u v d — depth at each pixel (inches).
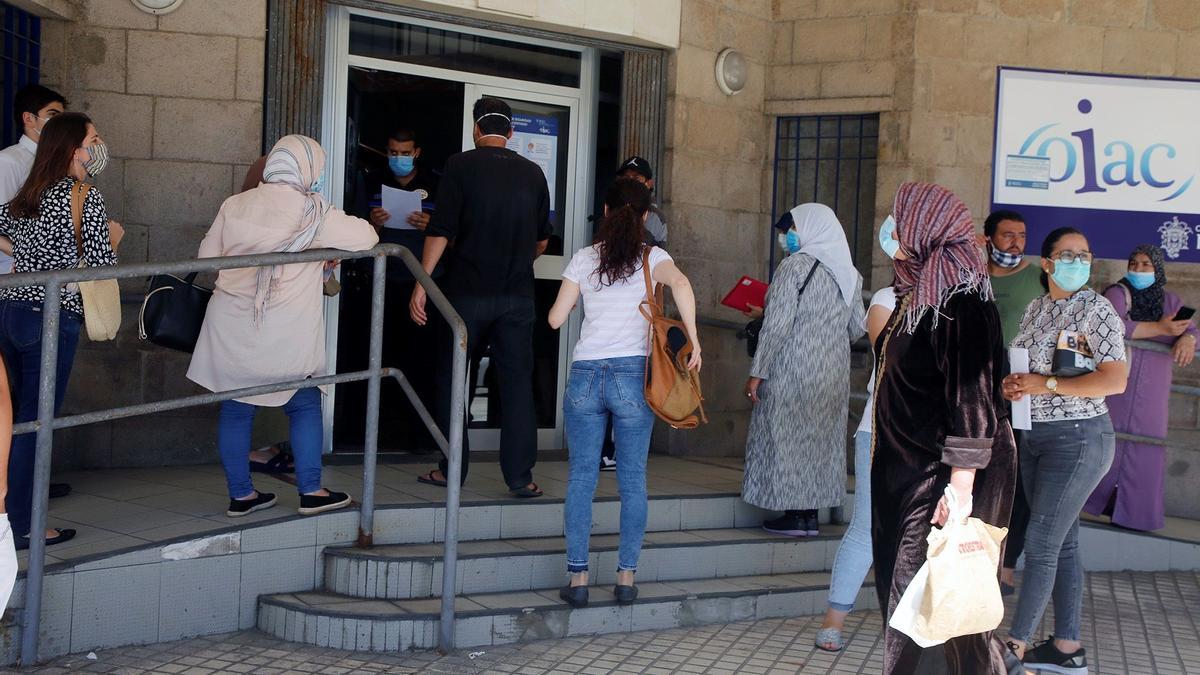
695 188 298.2
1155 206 310.5
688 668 177.6
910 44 303.9
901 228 139.1
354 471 240.7
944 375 133.5
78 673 158.2
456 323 179.8
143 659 166.4
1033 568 177.9
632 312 188.2
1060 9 311.3
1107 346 174.2
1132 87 309.6
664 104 293.4
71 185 177.6
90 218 177.9
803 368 223.3
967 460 130.0
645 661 179.8
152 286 187.8
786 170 321.7
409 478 233.5
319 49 249.4
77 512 193.0
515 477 215.9
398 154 259.9
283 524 186.7
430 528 202.2
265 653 173.0
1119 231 310.3
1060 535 177.2
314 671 166.6
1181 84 310.7
